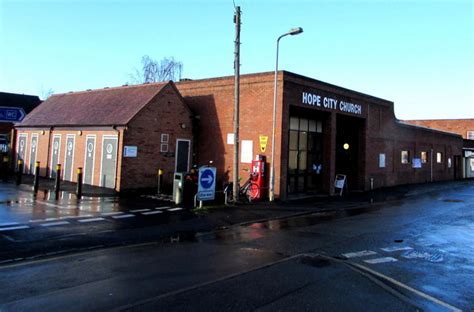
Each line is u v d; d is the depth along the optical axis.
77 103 23.58
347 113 22.39
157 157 19.27
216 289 5.95
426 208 17.08
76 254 8.02
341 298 5.70
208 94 21.47
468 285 6.54
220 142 20.64
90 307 5.17
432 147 35.72
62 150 21.50
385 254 8.54
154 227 10.98
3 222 10.52
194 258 7.86
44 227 10.19
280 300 5.54
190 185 15.70
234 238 10.02
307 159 20.81
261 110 18.67
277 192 17.77
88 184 19.39
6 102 41.59
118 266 7.18
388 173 27.53
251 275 6.72
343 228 11.73
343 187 22.23
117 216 12.20
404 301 5.67
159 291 5.83
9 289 5.84
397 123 28.88
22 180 21.03
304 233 10.81
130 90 21.36
